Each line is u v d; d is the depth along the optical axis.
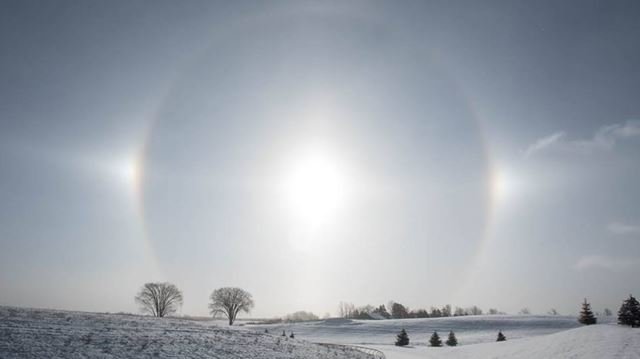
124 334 36.06
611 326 57.56
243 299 125.44
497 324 130.88
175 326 49.44
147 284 116.81
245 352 35.59
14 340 28.09
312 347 50.00
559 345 47.84
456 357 54.09
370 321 144.62
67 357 25.55
